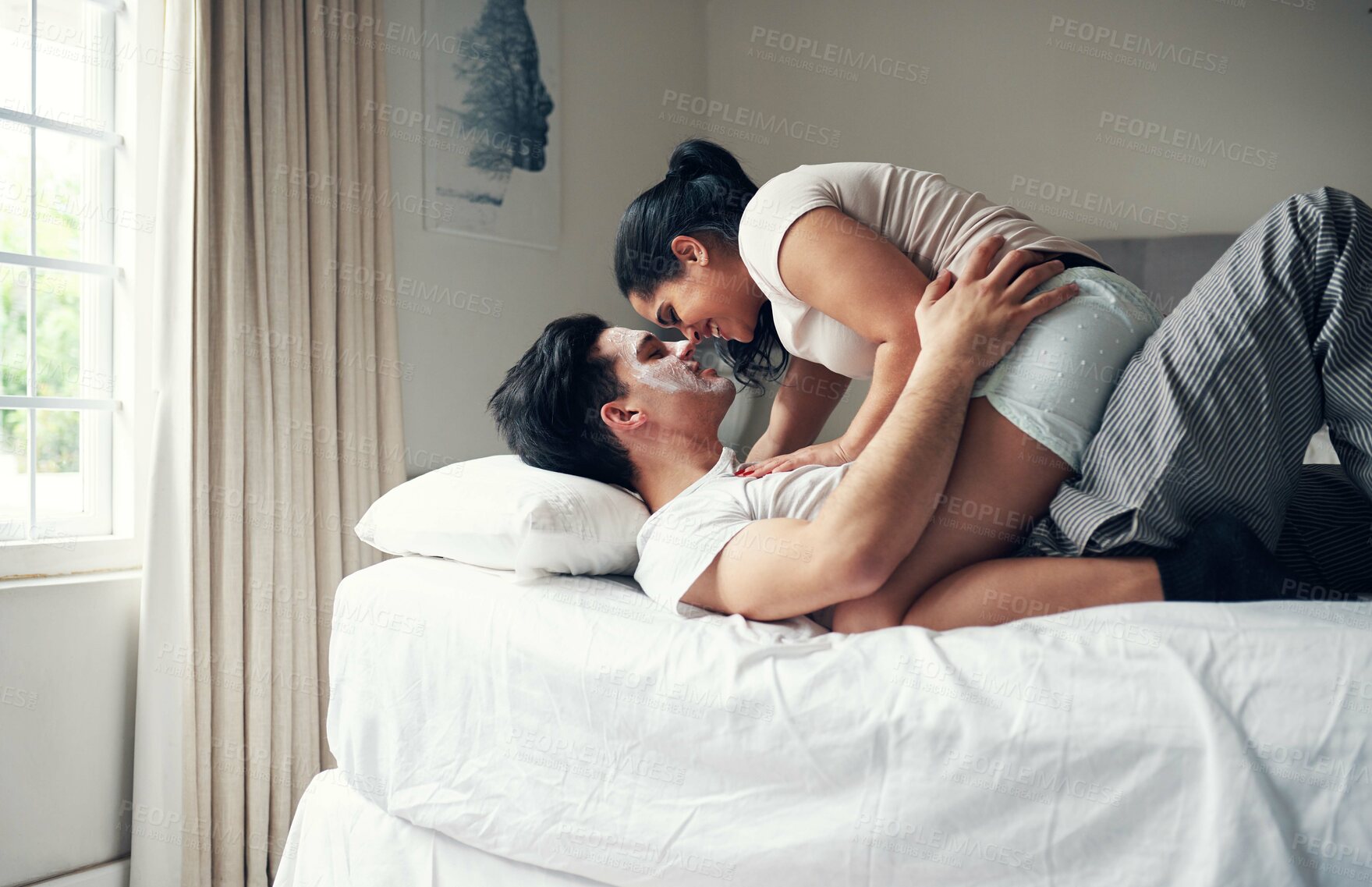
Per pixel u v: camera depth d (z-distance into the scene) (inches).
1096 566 36.8
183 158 75.0
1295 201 37.3
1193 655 29.0
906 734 31.7
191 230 74.9
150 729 72.7
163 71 76.8
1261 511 36.5
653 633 40.2
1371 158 95.9
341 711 51.1
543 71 113.2
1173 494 35.9
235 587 77.0
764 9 134.2
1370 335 34.7
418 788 45.7
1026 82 114.1
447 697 45.8
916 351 44.3
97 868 72.2
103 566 74.9
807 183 47.4
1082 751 28.8
